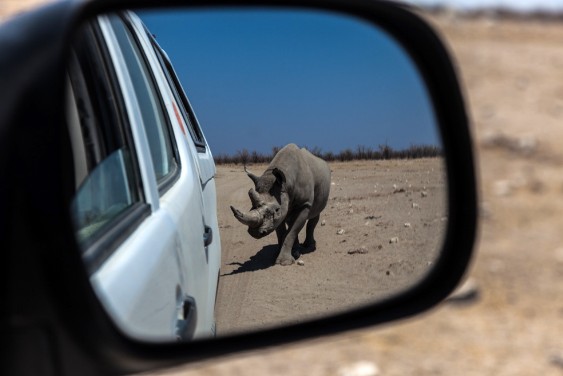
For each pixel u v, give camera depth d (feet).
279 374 14.83
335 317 6.18
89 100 5.59
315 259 6.97
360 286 6.64
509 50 56.44
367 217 6.91
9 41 3.93
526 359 16.43
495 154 34.55
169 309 5.30
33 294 3.64
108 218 5.20
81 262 3.86
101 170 5.40
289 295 6.91
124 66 6.52
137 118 6.45
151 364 4.53
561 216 26.91
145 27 7.74
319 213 7.06
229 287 7.47
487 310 18.98
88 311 3.84
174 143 7.62
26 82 3.77
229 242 7.76
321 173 7.16
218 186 8.14
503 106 42.34
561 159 34.04
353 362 15.66
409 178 6.90
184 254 6.31
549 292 20.29
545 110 42.06
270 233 7.29
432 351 16.53
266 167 7.42
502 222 26.05
